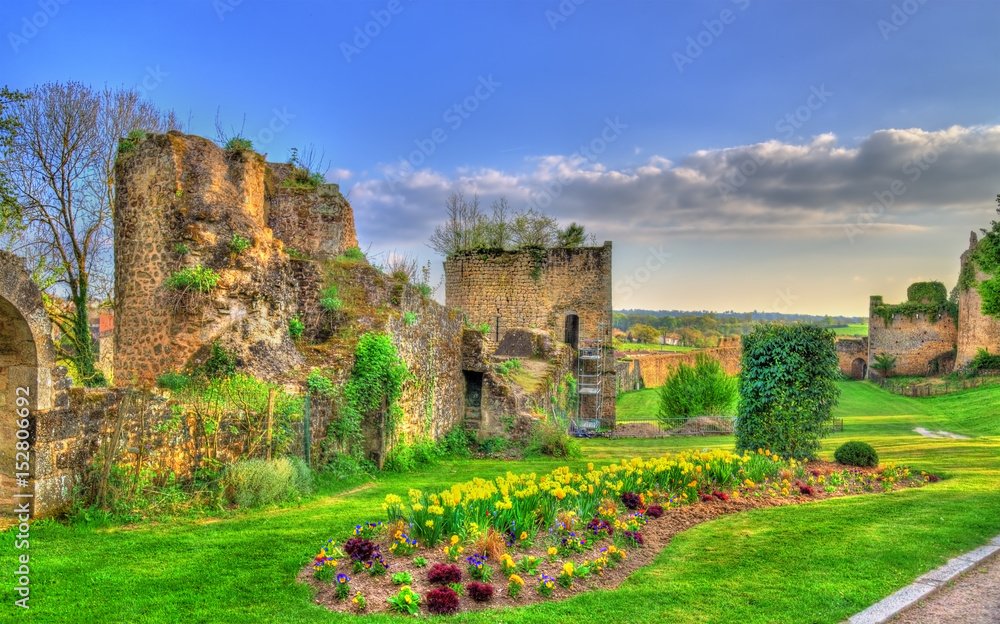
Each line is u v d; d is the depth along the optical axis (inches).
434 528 321.1
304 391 548.4
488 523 336.8
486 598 269.9
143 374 544.1
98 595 268.4
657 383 2325.3
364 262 762.8
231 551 327.3
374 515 414.3
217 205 555.5
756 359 637.3
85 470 377.4
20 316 346.0
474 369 901.2
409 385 705.6
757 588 288.7
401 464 643.5
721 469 484.7
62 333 852.6
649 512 406.0
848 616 259.6
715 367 1272.1
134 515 375.2
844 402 1766.7
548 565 309.0
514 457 817.5
